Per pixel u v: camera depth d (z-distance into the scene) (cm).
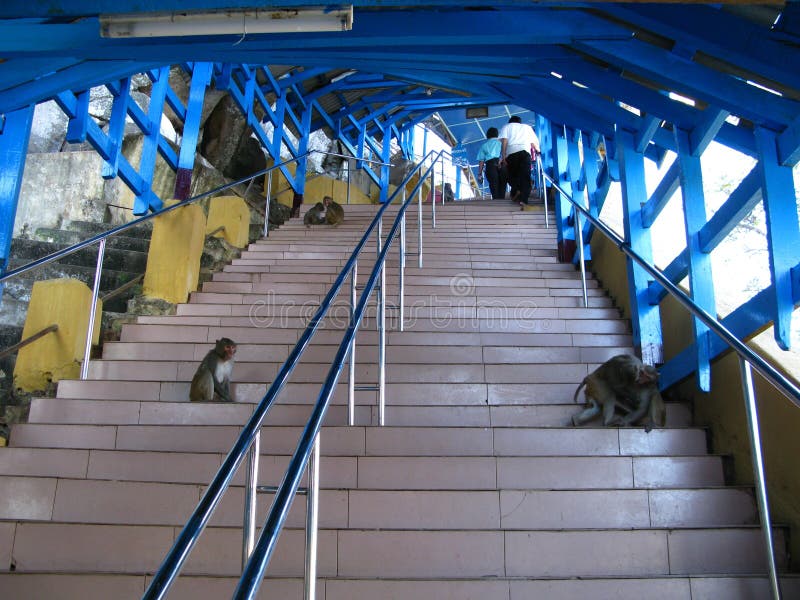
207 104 1092
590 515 357
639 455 400
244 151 1184
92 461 399
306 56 477
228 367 501
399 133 1605
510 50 477
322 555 323
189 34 335
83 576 299
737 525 358
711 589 307
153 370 541
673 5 362
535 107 654
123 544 327
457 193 1903
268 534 194
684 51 379
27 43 387
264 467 386
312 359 564
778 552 343
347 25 326
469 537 327
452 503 353
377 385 478
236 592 173
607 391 448
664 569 330
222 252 814
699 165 463
